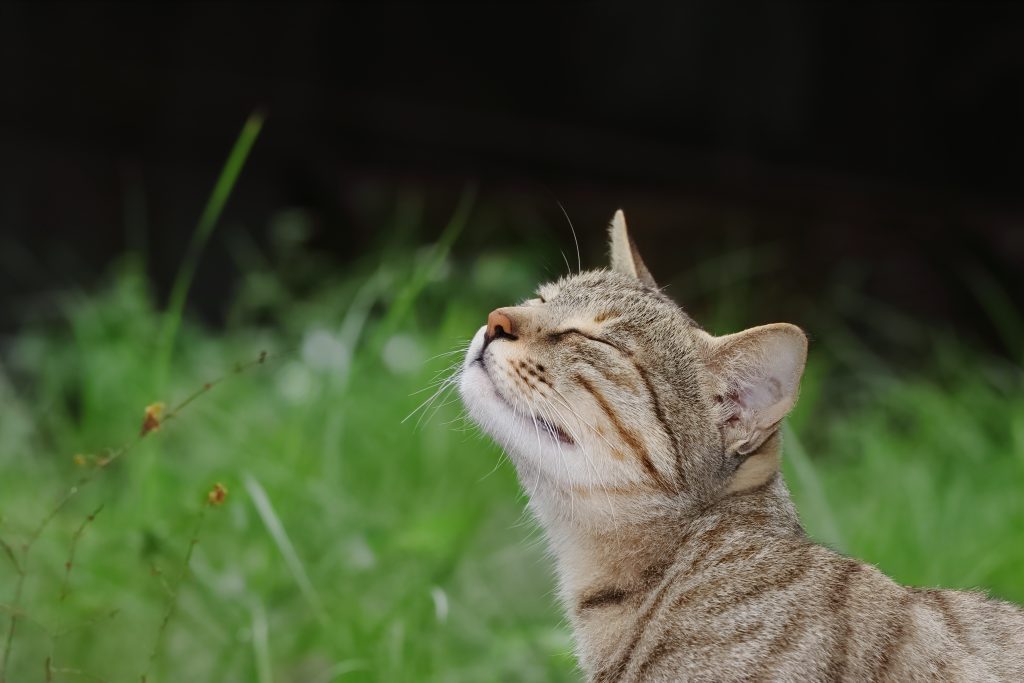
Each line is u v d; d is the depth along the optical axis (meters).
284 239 12.40
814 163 15.12
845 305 13.57
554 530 5.15
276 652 6.04
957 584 6.69
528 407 4.98
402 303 7.32
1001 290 14.17
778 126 15.08
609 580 4.93
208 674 5.89
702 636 4.36
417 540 6.30
